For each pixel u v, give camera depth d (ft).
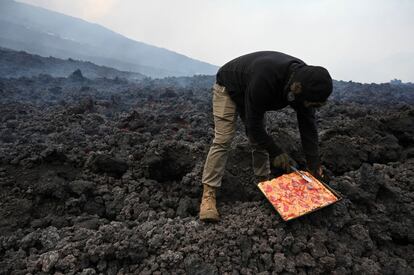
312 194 9.55
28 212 10.64
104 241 8.89
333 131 16.60
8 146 19.20
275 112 27.45
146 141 17.67
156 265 8.33
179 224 9.65
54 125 22.77
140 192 12.39
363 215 10.05
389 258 8.97
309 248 8.70
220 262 8.46
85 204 11.44
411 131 17.17
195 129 21.34
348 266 8.46
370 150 14.80
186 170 12.74
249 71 8.81
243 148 12.75
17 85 42.11
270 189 9.81
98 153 13.69
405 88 57.62
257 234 9.09
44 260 8.25
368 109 29.32
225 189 11.53
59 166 12.91
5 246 9.11
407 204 10.68
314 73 7.47
